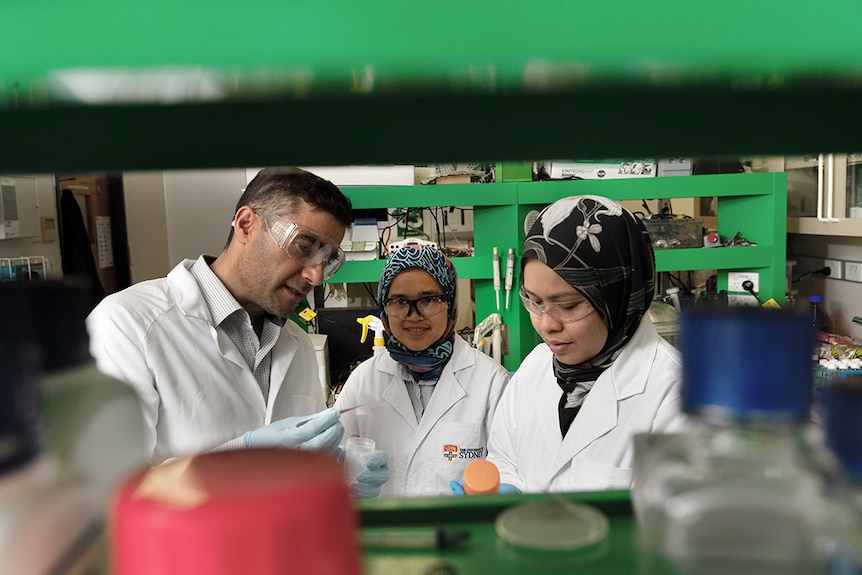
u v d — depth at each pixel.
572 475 1.31
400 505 0.48
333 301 3.17
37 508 0.30
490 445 1.67
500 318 2.64
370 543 0.44
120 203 3.97
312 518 0.29
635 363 1.36
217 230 4.36
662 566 0.38
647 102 0.32
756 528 0.36
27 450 0.29
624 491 0.49
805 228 3.18
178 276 1.62
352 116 0.32
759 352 0.30
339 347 2.96
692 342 0.32
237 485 0.30
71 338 0.35
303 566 0.29
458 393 1.89
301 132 0.33
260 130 0.32
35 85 0.25
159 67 0.23
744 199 2.93
